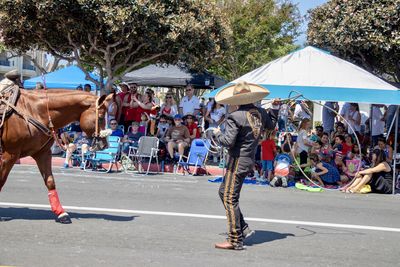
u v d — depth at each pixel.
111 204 9.44
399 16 17.56
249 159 6.59
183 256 6.30
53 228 7.39
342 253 6.79
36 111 7.36
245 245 6.97
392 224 8.86
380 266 6.27
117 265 5.82
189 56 17.50
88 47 18.34
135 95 16.25
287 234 7.75
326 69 13.34
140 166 14.58
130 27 15.91
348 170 13.04
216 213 9.02
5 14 16.36
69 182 11.85
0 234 6.95
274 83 13.23
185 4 16.78
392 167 13.15
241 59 28.12
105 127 7.50
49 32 17.55
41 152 7.67
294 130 16.78
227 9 26.17
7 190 10.35
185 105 17.41
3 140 7.21
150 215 8.62
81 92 7.53
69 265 5.75
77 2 15.62
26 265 5.69
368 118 18.25
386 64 20.16
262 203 10.41
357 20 18.02
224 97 6.79
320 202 10.88
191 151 14.48
